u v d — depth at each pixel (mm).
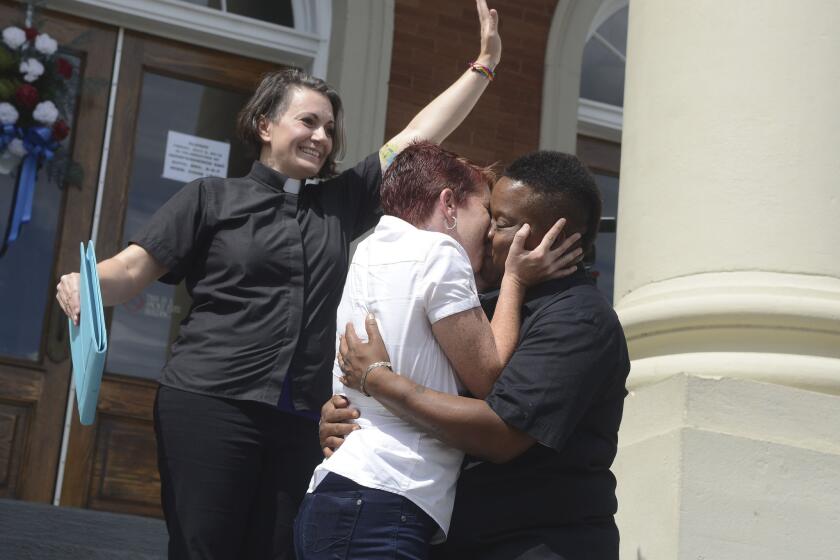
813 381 3506
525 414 2422
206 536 2982
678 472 3285
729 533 3264
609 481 2607
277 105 3328
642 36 4129
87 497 5902
